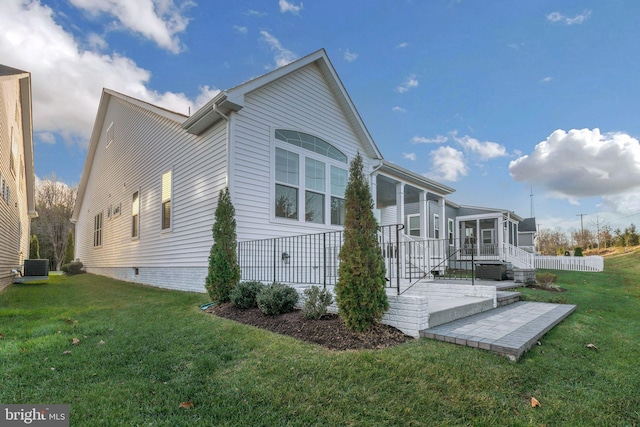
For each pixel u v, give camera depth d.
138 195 11.74
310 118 9.02
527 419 2.36
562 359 3.50
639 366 3.40
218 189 7.42
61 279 14.41
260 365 3.19
